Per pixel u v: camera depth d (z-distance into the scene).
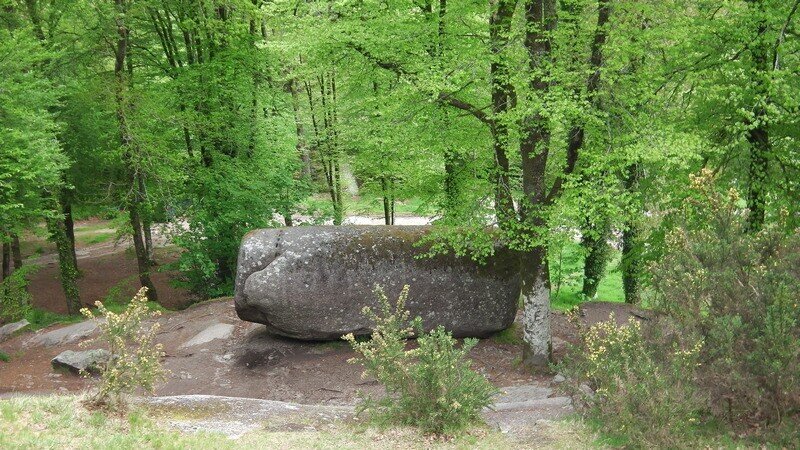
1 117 14.62
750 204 13.18
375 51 12.92
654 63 13.15
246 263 14.40
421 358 8.84
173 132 19.53
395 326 9.12
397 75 13.68
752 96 12.09
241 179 20.48
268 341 15.12
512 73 11.81
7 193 14.82
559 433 8.18
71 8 18.91
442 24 13.11
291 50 13.62
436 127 13.27
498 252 15.19
